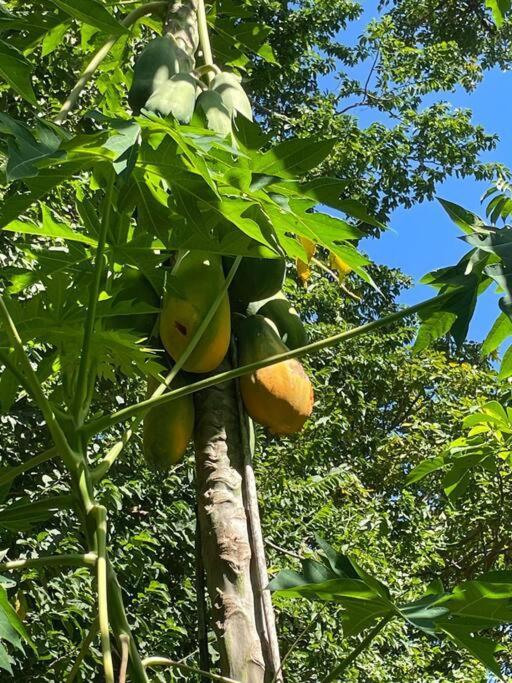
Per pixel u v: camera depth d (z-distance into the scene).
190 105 1.99
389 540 9.73
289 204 1.67
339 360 11.29
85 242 1.95
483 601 1.61
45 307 1.93
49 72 6.75
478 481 10.02
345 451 11.52
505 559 11.35
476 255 1.68
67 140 1.59
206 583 1.65
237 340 1.98
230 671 1.54
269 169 1.74
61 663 5.93
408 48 15.16
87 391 1.90
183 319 1.86
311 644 7.06
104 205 1.67
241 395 1.90
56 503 1.62
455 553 11.41
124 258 1.90
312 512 8.39
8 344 1.94
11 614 1.50
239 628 1.57
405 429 12.52
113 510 6.67
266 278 2.03
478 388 12.22
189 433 1.84
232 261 2.03
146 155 1.67
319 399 10.43
